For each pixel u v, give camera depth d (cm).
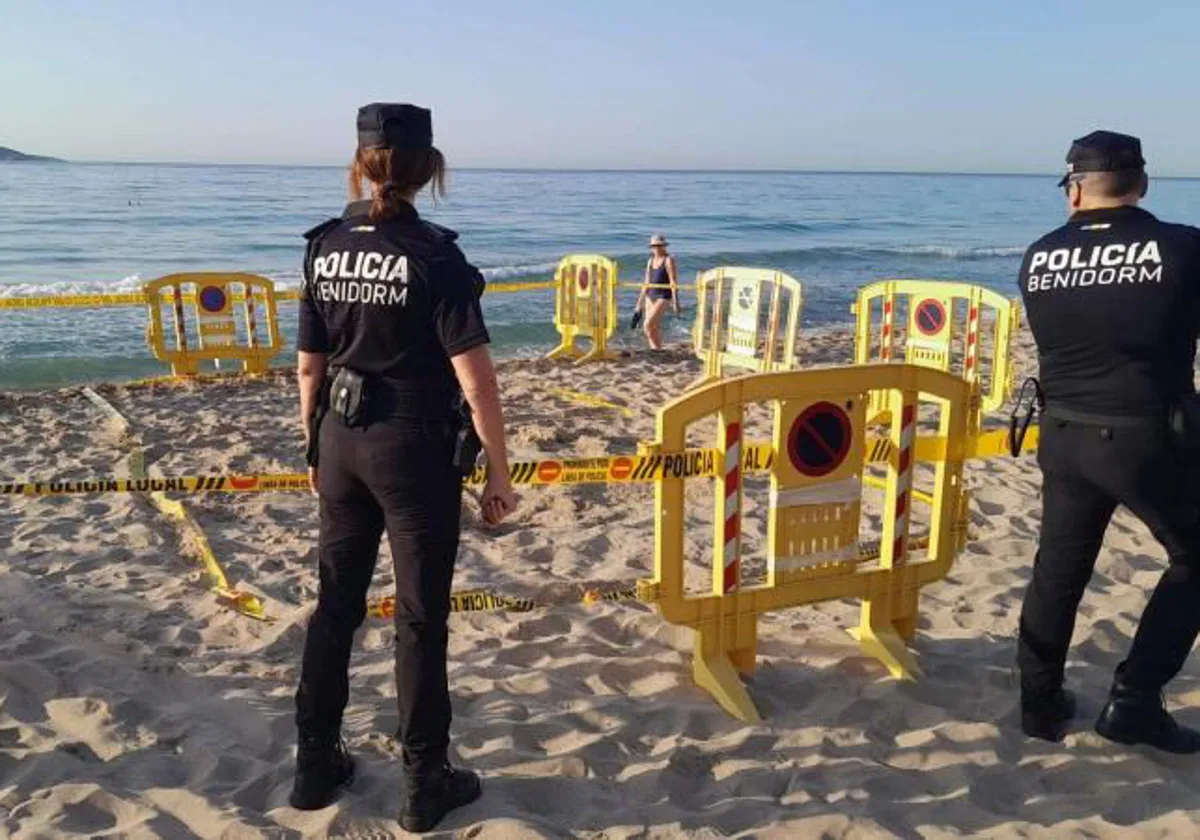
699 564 547
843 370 378
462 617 463
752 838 294
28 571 518
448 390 275
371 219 269
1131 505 319
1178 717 374
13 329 1495
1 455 771
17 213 4594
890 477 405
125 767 324
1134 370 309
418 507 273
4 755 329
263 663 413
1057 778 335
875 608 415
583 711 369
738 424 365
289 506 649
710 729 362
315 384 290
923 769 340
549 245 3662
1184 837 296
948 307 818
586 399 998
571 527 611
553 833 290
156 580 511
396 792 311
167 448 793
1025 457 769
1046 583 346
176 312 1103
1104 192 318
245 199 6269
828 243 4072
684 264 2892
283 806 303
